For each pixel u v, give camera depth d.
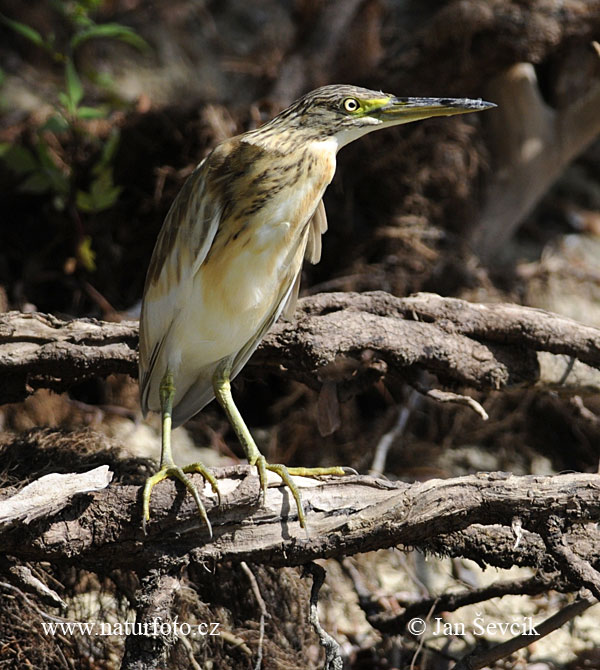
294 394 8.43
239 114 9.09
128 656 4.66
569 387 6.67
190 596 5.62
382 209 9.35
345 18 9.84
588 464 8.53
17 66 11.25
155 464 5.85
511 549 5.31
